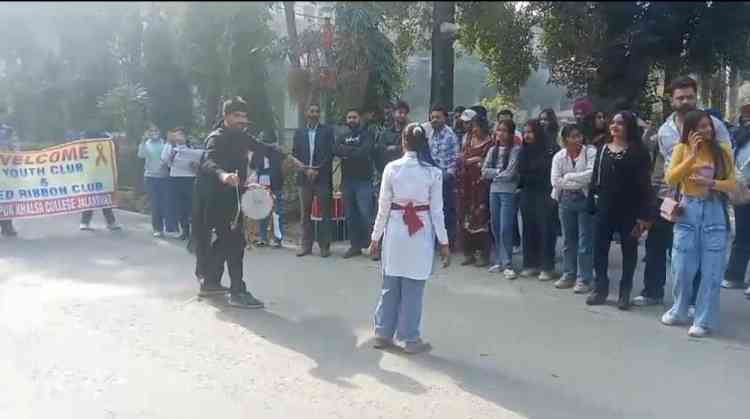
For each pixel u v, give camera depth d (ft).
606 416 15.37
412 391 16.76
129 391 16.74
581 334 21.16
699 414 15.47
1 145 36.47
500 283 27.45
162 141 37.76
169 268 30.40
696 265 21.39
